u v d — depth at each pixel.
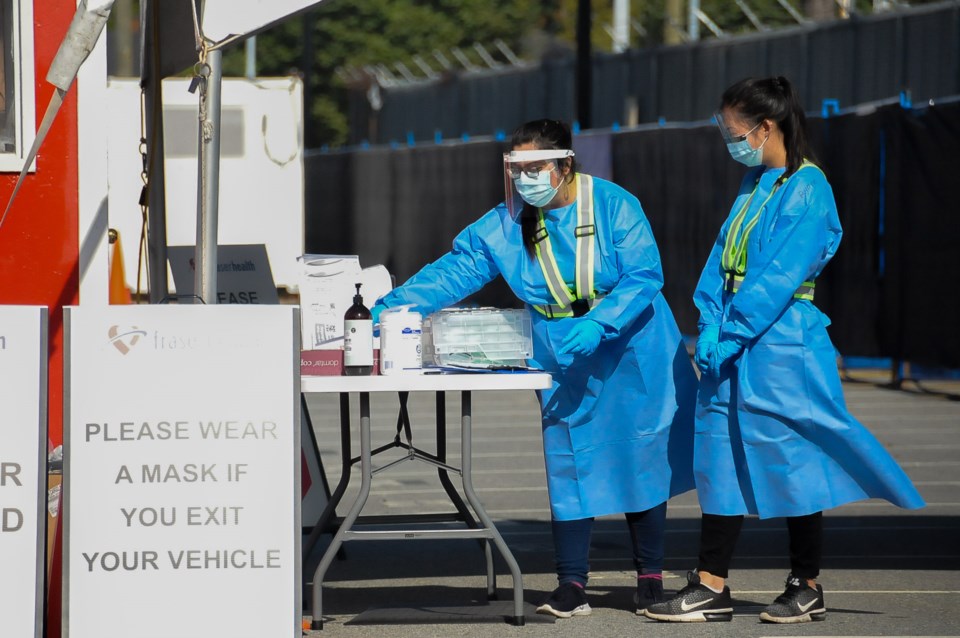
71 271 17.73
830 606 17.23
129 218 25.28
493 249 16.72
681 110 60.19
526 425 36.91
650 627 16.06
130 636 13.80
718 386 15.91
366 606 17.42
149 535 13.85
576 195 16.47
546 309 16.61
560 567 16.81
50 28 17.62
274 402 14.01
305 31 89.00
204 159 15.06
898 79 47.09
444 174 60.94
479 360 16.16
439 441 18.23
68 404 13.80
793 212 15.59
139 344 13.90
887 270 39.53
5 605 13.65
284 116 27.61
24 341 13.75
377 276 18.34
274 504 13.98
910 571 19.44
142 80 18.70
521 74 74.50
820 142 41.72
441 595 18.03
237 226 27.31
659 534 16.75
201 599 13.88
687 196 47.56
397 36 129.00
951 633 15.84
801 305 15.86
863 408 38.56
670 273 48.75
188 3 16.72
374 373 16.27
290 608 13.95
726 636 15.68
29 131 17.58
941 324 37.38
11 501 13.69
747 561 20.28
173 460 13.90
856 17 49.06
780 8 73.88
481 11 132.62
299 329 14.10
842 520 23.70
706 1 77.88
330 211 71.31
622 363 16.42
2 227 17.56
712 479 15.97
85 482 13.80
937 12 45.47
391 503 25.27
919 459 30.17
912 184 38.38
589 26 56.69
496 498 26.02
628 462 16.47
